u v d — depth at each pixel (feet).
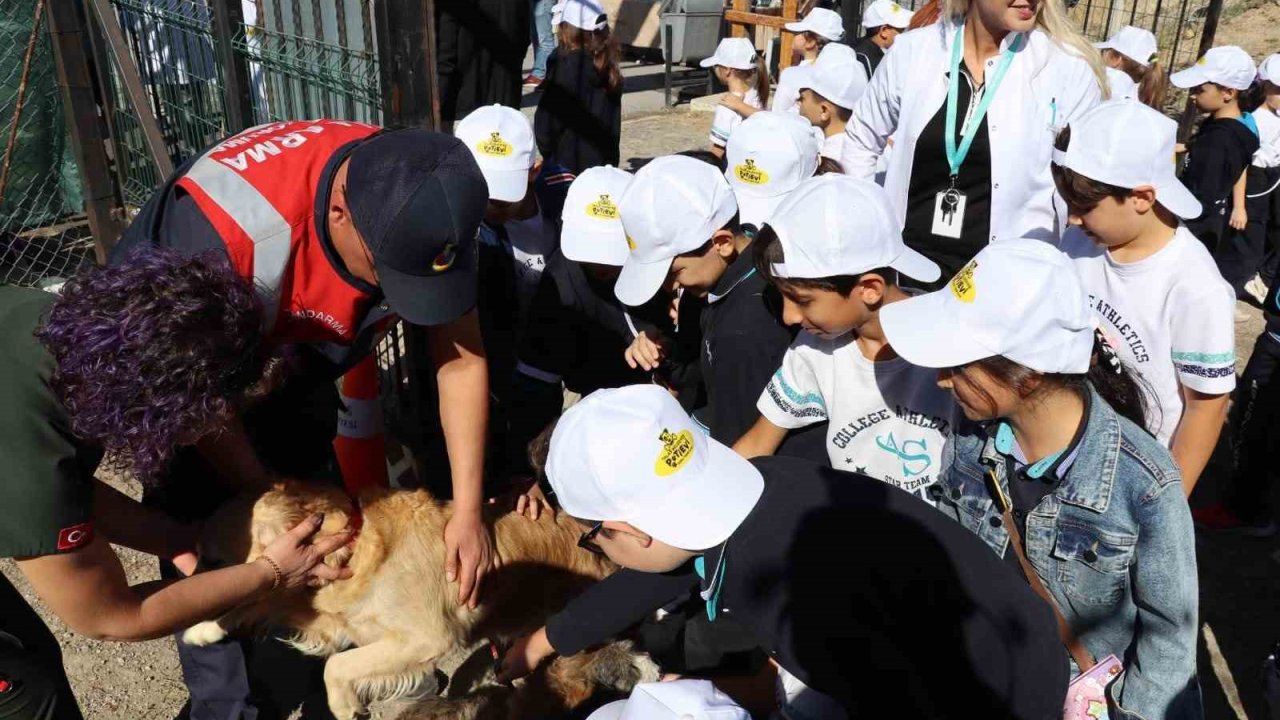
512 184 11.35
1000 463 6.98
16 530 6.25
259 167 7.69
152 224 7.65
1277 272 13.61
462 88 22.66
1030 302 6.19
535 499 10.44
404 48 10.69
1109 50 20.25
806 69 16.99
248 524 8.15
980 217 11.28
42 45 21.74
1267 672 9.29
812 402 8.34
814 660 6.20
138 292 5.93
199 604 7.40
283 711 11.06
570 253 10.71
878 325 7.55
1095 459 6.50
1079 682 6.89
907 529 6.24
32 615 7.80
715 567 6.45
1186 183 21.24
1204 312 8.40
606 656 10.71
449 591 9.36
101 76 21.07
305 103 13.83
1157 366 8.87
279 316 7.93
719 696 6.45
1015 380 6.28
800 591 6.15
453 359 8.88
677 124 36.24
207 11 17.53
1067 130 8.62
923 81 11.28
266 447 9.57
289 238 7.59
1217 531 14.49
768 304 8.57
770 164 10.92
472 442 9.06
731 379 8.71
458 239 7.20
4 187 21.03
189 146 19.57
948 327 6.44
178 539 8.65
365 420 12.13
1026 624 6.17
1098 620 6.95
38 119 22.21
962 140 11.05
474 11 21.89
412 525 9.20
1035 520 6.81
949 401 7.70
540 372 11.81
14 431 6.16
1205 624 12.63
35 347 6.25
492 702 10.12
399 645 9.09
